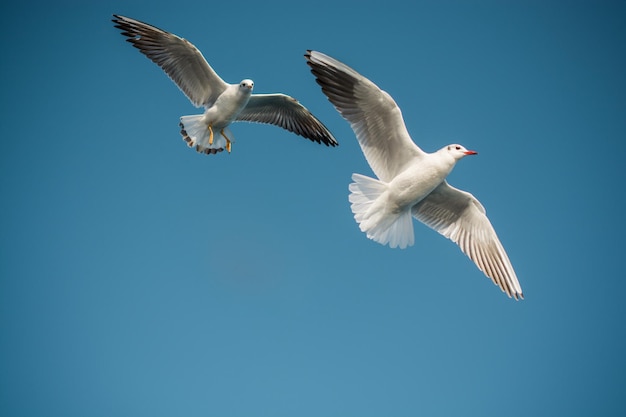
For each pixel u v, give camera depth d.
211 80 15.31
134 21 14.61
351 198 12.56
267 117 16.53
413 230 12.71
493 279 13.15
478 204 13.11
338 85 12.06
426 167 12.27
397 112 11.92
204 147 15.68
